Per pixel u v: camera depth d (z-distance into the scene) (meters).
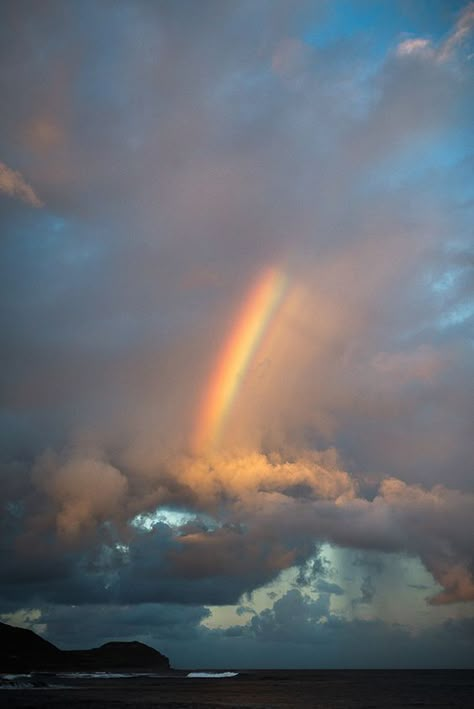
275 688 165.25
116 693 129.12
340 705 109.50
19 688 149.12
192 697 120.62
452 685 187.38
